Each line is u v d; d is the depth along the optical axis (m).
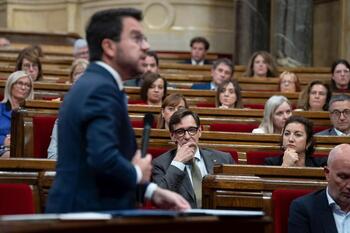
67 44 22.69
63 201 4.99
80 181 5.00
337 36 21.78
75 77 14.12
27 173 6.83
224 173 7.82
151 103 12.93
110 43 5.22
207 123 12.01
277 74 17.17
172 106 10.81
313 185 7.70
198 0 23.88
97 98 5.01
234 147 10.27
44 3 25.16
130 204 5.08
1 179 6.79
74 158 5.02
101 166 4.85
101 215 4.30
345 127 11.41
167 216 4.43
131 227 4.37
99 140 4.88
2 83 13.50
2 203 6.44
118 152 4.93
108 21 5.24
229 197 7.35
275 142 10.32
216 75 15.56
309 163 9.84
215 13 24.02
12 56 18.12
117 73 5.24
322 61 22.12
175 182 8.66
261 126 11.45
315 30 22.27
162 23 23.83
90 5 24.53
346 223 7.35
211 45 23.89
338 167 7.27
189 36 23.77
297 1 21.22
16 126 10.52
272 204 7.53
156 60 15.58
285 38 21.19
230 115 12.17
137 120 11.66
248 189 7.39
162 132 10.03
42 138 10.51
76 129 5.01
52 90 13.29
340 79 15.70
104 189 5.00
